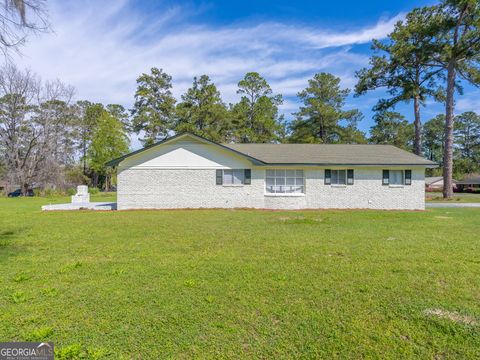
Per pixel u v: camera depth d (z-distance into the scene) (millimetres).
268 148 19891
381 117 49594
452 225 10562
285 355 2922
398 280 4871
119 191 16750
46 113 35031
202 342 3131
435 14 23922
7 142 33906
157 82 40844
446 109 24219
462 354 2926
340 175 17219
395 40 26688
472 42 21922
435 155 67250
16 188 35656
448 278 4961
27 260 6180
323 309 3852
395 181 17234
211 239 8188
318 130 41781
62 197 31062
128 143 45500
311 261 5988
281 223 11156
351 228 9945
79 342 3111
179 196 16922
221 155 17016
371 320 3564
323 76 41062
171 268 5570
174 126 38781
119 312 3777
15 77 33750
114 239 8266
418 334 3256
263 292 4398
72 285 4715
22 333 3277
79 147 50062
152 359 2844
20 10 5102
